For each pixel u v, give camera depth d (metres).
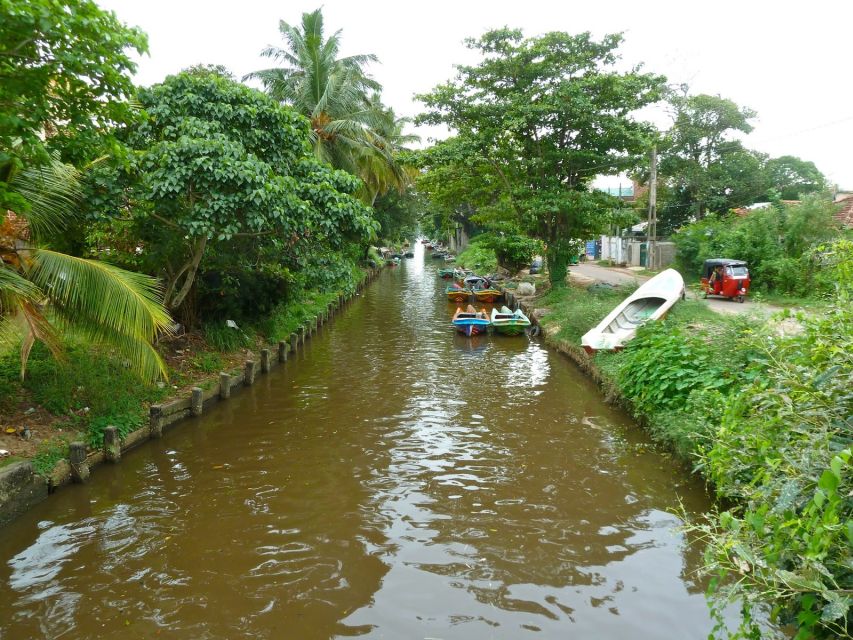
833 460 2.68
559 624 4.61
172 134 9.59
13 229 8.16
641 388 9.20
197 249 10.84
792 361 4.73
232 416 10.08
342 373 13.36
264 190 9.02
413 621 4.69
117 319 7.11
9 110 5.43
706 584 5.09
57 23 4.80
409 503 6.72
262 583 5.22
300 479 7.44
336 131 22.53
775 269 19.44
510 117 19.78
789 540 3.12
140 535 6.09
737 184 32.12
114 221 9.89
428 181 23.36
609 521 6.23
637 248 37.88
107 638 4.54
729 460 4.55
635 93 20.45
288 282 14.96
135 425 8.62
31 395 8.19
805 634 3.02
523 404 10.64
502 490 7.01
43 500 6.81
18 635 4.57
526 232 23.16
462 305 26.38
